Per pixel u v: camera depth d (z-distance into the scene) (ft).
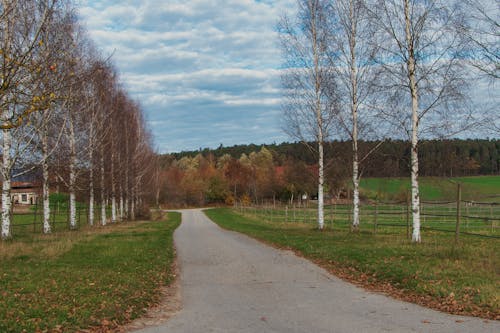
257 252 59.72
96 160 102.73
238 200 332.39
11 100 31.91
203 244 73.15
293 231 88.22
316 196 265.54
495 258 43.83
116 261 46.85
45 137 74.79
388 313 26.66
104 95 96.84
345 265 44.96
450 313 26.45
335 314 26.55
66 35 48.78
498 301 27.61
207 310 28.45
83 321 24.47
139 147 157.79
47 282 33.53
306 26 81.35
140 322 25.85
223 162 405.39
